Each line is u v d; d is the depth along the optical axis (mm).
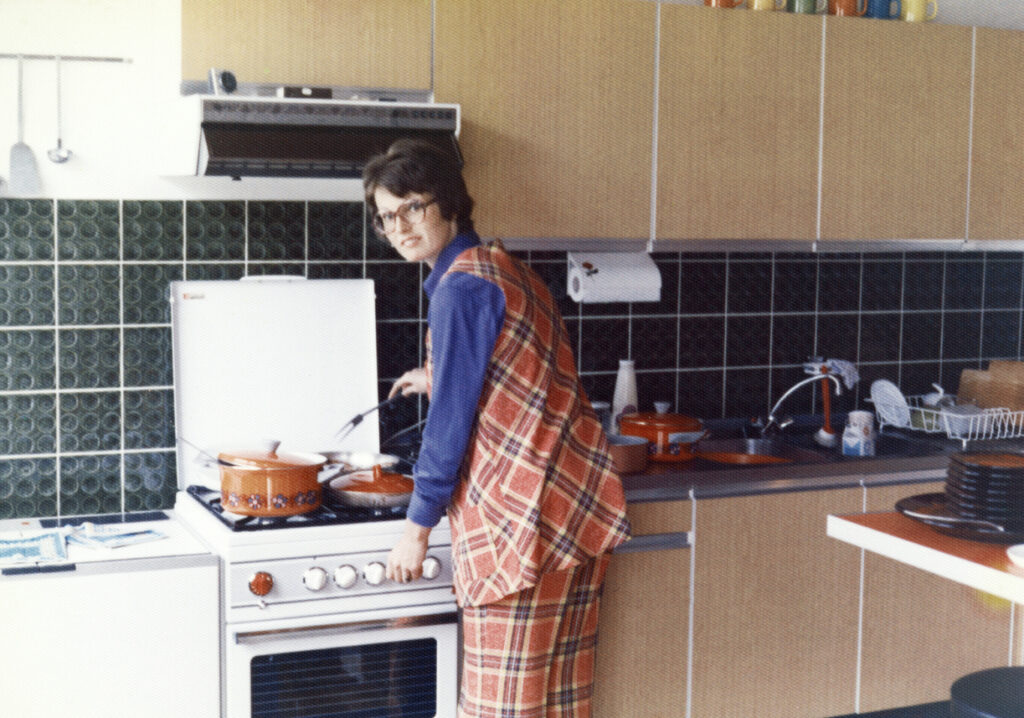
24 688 2180
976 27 3230
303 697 2373
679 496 2777
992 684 2492
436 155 2219
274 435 2828
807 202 3098
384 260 2959
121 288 2736
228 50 2547
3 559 2250
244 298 2801
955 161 3254
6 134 2611
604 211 2898
